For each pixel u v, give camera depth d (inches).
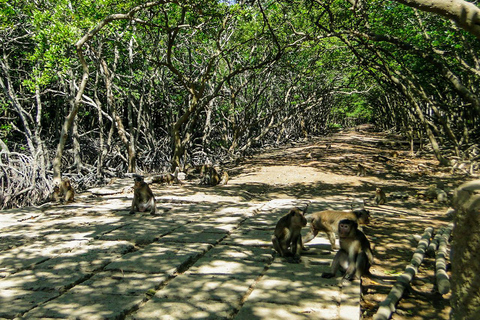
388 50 736.3
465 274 94.1
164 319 166.2
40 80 570.3
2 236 302.0
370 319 180.2
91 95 1028.5
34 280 212.2
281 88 1358.3
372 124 3838.6
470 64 748.6
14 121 946.7
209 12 553.6
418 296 204.7
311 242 278.1
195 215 375.9
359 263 207.6
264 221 344.5
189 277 213.9
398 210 417.1
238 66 1002.1
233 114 951.6
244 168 815.7
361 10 558.6
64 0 551.8
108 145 834.8
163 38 808.3
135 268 227.9
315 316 167.2
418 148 1099.9
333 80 1278.3
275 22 789.9
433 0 147.0
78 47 524.7
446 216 386.3
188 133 778.2
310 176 681.0
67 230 320.2
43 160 653.9
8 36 765.9
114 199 469.1
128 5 550.6
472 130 1003.3
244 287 200.1
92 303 182.1
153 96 1040.8
